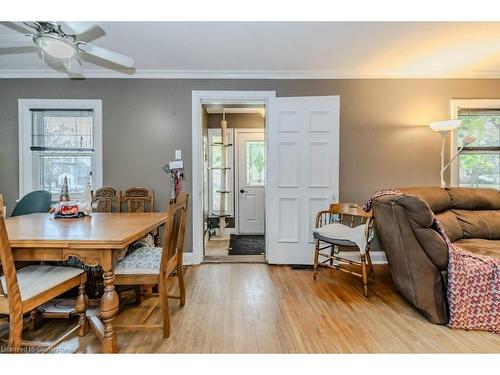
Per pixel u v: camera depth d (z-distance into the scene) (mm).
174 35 2396
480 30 2328
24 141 3285
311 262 3275
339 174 3346
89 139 3371
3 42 1974
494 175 3438
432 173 3373
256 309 2145
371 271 2773
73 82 3273
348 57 2879
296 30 2320
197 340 1725
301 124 3250
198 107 3307
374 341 1721
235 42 2535
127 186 3316
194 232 3316
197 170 3328
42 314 1820
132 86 3291
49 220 2148
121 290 2367
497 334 1803
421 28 2289
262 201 5238
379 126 3348
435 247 1909
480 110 3387
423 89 3348
